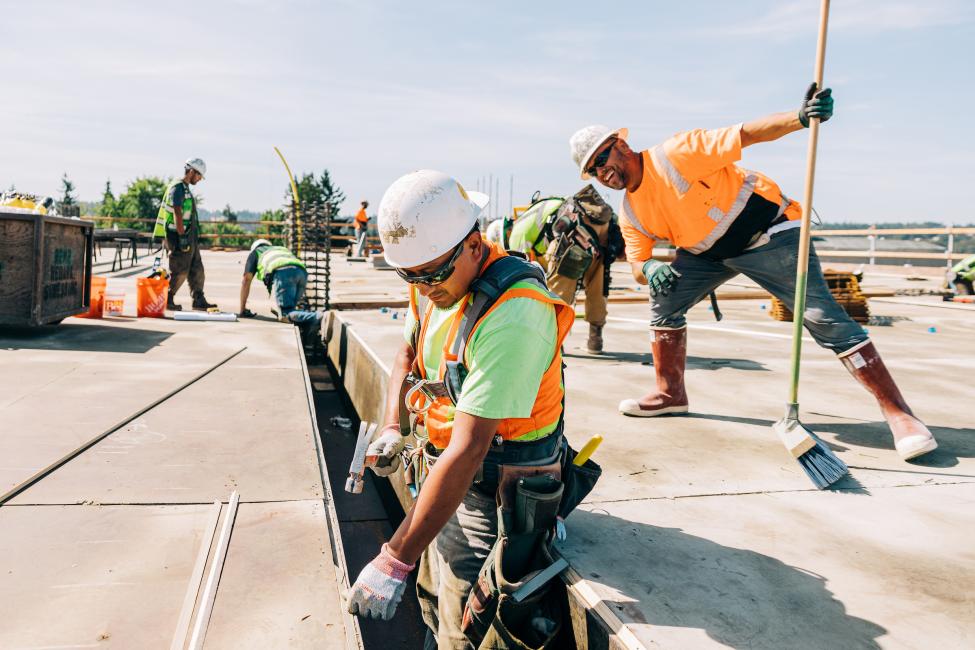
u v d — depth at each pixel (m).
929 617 1.90
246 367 4.83
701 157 3.22
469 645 2.01
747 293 11.30
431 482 1.68
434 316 1.98
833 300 3.31
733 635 1.79
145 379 4.30
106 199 71.38
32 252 5.48
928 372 5.24
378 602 1.67
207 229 29.28
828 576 2.12
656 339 3.90
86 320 6.69
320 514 2.43
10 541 2.13
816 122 2.96
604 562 2.17
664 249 13.97
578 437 3.52
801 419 3.88
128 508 2.40
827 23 2.87
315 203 9.37
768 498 2.73
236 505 2.46
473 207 1.78
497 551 1.87
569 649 2.07
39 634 1.69
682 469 3.04
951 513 2.60
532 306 1.72
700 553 2.25
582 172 3.56
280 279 7.82
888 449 3.33
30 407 3.56
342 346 7.12
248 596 1.90
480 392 1.68
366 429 2.21
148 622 1.76
